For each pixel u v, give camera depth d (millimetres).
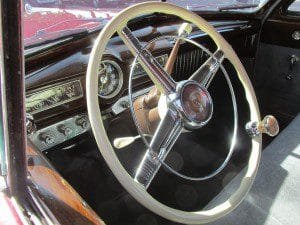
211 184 2088
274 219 1209
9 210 670
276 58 2701
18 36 493
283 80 2715
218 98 2562
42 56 1379
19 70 518
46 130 1465
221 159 2270
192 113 1092
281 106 2785
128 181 985
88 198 1897
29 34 1448
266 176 1417
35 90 1337
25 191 681
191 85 1124
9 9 469
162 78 1136
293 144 1625
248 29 2549
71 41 1450
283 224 1188
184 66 2119
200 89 1134
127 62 1563
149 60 1154
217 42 1352
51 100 1402
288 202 1284
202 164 2213
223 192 1347
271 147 1618
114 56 1505
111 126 1689
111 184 1972
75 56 1443
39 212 669
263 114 2787
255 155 1277
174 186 2062
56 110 1438
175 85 1133
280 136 1713
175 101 1098
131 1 1776
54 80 1370
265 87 2848
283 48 2631
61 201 766
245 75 1388
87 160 1901
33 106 1363
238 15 2498
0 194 707
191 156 2258
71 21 1578
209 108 1137
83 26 1576
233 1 2508
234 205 1173
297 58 2578
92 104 1000
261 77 2844
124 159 1710
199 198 1993
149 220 1830
